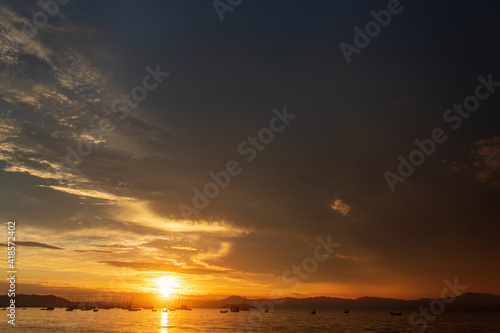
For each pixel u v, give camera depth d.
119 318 175.25
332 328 129.25
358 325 146.62
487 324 151.62
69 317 164.62
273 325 143.38
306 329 124.38
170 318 185.12
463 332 113.69
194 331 111.75
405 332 113.81
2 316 157.62
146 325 132.62
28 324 119.69
